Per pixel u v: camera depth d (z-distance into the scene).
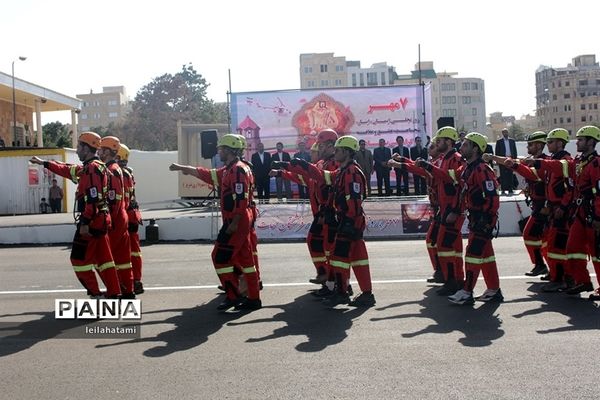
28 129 37.81
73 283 10.33
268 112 22.27
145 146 70.88
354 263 8.35
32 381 5.50
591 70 125.50
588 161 8.22
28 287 10.05
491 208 8.08
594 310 7.78
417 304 8.30
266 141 22.33
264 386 5.27
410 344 6.43
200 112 73.00
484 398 4.91
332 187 8.62
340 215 8.27
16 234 16.20
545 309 7.87
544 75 129.62
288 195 19.97
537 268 10.07
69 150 25.77
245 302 8.22
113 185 8.31
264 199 19.23
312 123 22.16
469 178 8.16
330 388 5.20
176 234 16.22
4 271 11.77
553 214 8.86
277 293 9.25
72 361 6.05
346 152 8.22
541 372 5.48
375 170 19.77
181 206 24.44
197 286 9.90
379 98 22.06
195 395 5.10
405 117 22.03
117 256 8.40
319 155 9.48
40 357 6.19
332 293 8.73
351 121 22.11
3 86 31.02
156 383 5.39
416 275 10.45
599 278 8.27
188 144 24.67
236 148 8.05
